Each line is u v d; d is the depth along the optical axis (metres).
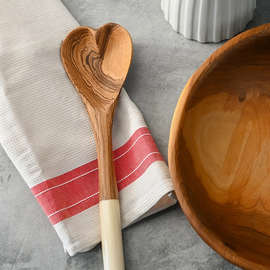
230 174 0.44
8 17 0.55
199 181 0.43
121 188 0.49
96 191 0.49
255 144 0.45
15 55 0.53
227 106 0.45
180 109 0.42
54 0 0.56
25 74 0.52
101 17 0.58
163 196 0.47
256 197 0.44
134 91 0.54
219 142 0.45
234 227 0.42
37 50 0.53
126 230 0.48
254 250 0.40
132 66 0.55
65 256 0.48
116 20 0.58
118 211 0.47
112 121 0.50
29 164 0.49
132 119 0.51
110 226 0.46
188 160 0.43
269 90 0.45
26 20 0.55
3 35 0.54
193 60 0.55
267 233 0.42
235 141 0.45
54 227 0.47
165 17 0.57
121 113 0.52
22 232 0.49
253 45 0.42
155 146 0.49
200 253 0.47
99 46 0.54
